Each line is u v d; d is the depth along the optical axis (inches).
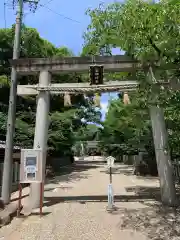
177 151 402.6
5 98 766.5
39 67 417.1
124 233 261.7
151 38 274.1
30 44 783.1
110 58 405.1
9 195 390.3
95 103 406.9
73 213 344.5
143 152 944.9
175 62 278.5
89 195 481.4
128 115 624.4
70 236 255.3
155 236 250.8
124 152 1224.2
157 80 328.8
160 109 392.2
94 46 421.1
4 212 322.3
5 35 763.4
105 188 572.7
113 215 330.3
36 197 381.1
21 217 327.0
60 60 413.7
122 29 299.4
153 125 395.2
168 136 411.2
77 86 401.7
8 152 400.2
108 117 1010.1
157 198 436.1
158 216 319.9
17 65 421.7
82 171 1031.6
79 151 2753.4
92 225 290.8
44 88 403.2
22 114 747.4
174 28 253.3
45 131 405.7
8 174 393.7
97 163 1631.4
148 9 268.8
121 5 364.2
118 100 800.9
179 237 246.4
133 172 906.7
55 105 913.5
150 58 340.8
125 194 485.7
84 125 1159.0
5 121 692.7
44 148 400.5
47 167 868.6
